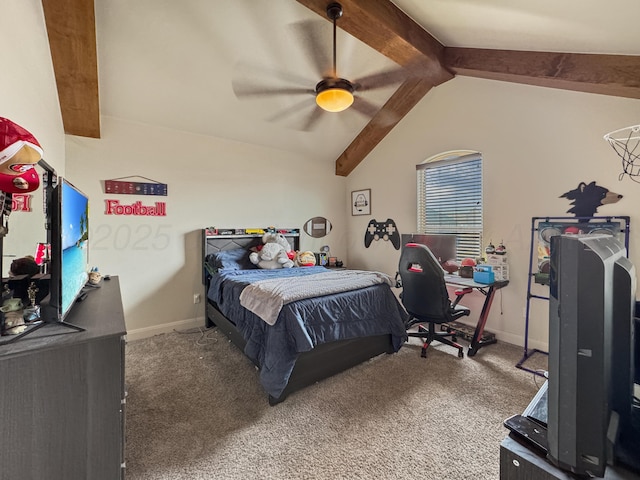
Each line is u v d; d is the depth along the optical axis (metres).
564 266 0.71
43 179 1.34
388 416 1.94
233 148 3.94
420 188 3.97
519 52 2.50
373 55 2.89
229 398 2.17
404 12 2.46
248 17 2.26
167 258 3.48
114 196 3.17
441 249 3.47
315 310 2.25
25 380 1.01
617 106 2.40
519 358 2.76
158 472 1.52
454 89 3.48
